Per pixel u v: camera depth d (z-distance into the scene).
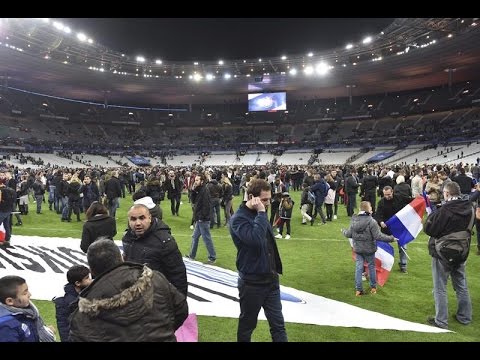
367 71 57.12
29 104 64.44
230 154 62.38
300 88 67.19
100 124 70.69
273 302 4.11
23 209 15.86
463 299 5.39
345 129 65.44
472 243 10.26
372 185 13.86
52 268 8.14
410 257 9.02
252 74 62.66
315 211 14.47
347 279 7.46
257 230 3.83
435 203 11.12
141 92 68.69
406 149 52.31
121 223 14.30
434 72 56.38
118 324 2.13
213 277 7.50
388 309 5.95
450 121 55.72
